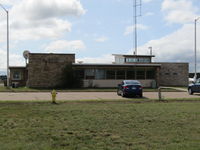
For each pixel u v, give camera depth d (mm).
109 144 6852
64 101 18359
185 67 47344
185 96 24922
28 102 17531
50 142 7004
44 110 13320
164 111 13047
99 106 15391
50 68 37969
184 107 14938
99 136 7711
